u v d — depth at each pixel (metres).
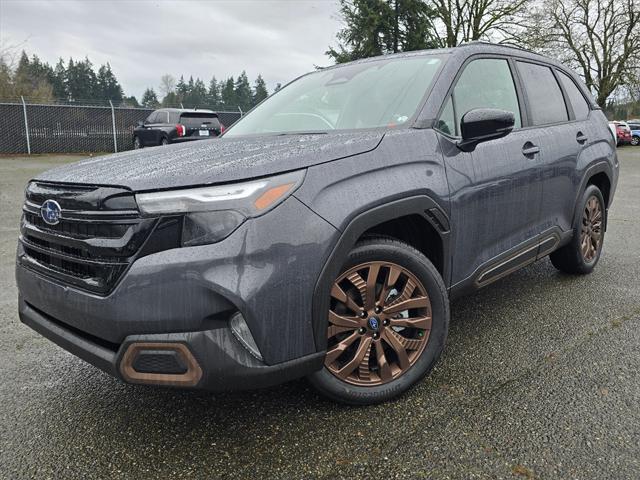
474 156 2.73
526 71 3.60
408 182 2.33
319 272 2.01
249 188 1.91
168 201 1.84
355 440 2.11
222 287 1.83
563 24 32.56
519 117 3.34
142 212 1.84
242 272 1.85
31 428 2.27
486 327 3.30
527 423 2.20
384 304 2.34
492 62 3.26
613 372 2.65
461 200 2.61
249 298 1.86
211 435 2.19
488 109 2.56
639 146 31.66
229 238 1.85
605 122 4.45
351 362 2.28
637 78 32.53
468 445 2.06
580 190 3.86
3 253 5.48
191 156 2.26
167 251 1.84
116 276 1.88
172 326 1.84
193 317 1.83
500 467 1.92
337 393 2.27
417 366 2.43
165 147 2.71
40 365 2.91
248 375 1.91
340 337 2.27
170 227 1.85
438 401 2.40
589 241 4.26
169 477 1.93
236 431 2.21
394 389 2.37
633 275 4.40
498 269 2.99
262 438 2.15
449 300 2.68
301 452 2.05
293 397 2.47
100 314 1.91
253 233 1.87
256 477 1.91
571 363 2.76
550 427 2.17
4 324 3.53
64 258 2.05
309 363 2.04
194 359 1.85
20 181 12.29
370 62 3.38
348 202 2.10
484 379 2.60
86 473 1.96
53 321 2.24
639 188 10.96
